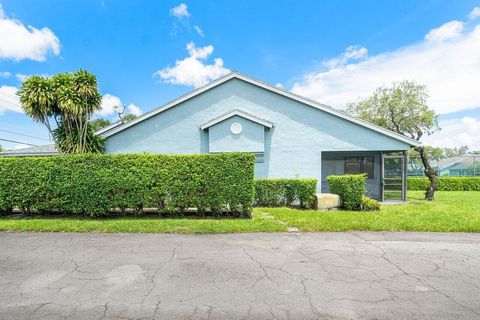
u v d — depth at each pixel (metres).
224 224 6.33
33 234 5.76
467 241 5.28
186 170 7.44
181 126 11.75
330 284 3.34
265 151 11.62
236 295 3.04
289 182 9.60
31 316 2.63
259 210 8.69
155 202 7.41
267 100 11.75
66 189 7.26
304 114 11.63
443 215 7.59
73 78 9.89
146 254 4.46
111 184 7.27
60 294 3.09
